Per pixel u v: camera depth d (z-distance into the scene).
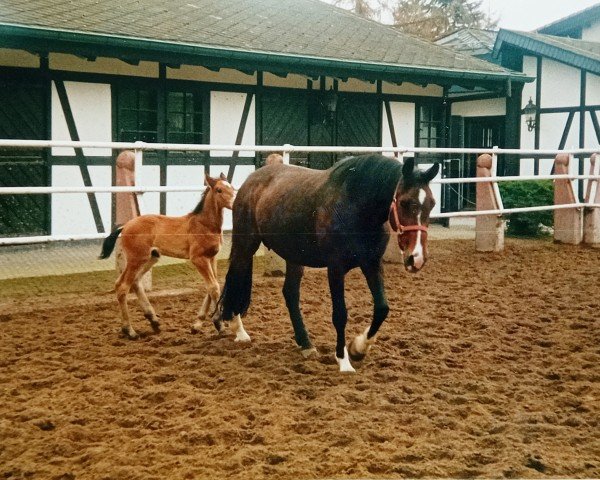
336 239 5.45
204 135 13.04
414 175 5.04
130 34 11.12
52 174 11.57
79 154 11.76
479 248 11.85
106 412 4.68
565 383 5.26
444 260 10.93
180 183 12.85
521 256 11.45
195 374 5.45
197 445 4.12
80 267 9.87
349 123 15.07
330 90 14.62
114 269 9.76
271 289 8.80
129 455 3.94
